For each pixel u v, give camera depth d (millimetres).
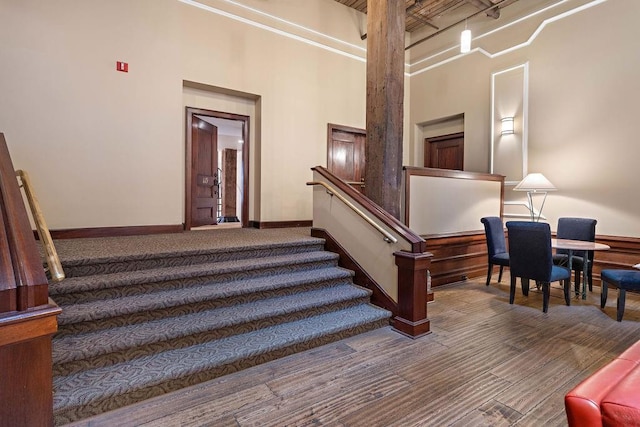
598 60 4121
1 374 1219
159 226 4238
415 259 2619
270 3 5074
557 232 4215
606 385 879
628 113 3889
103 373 1841
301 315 2652
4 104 3357
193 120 4914
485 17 5359
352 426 1604
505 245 4836
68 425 1596
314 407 1747
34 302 1287
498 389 1912
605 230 4086
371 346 2461
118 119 3949
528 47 4816
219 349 2146
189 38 4410
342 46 5871
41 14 3520
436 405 1766
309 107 5516
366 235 3131
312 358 2273
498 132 5180
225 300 2551
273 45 5125
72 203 3711
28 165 3480
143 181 4117
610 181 4039
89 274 2477
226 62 4699
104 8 3850
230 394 1859
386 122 3070
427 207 4043
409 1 5465
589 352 2363
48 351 1312
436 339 2586
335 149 5949
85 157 3771
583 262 3680
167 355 2055
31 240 1474
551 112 4562
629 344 2490
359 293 2971
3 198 1630
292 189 5379
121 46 3955
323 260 3338
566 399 860
